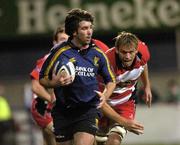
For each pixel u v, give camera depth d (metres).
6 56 80.44
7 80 78.56
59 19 73.94
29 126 59.44
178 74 75.25
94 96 22.95
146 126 57.38
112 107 25.80
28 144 59.41
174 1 72.81
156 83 75.31
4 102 54.69
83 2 73.50
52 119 25.72
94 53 22.88
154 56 78.69
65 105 22.98
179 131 57.22
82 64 22.69
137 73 25.28
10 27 74.75
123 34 24.34
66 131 23.22
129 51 24.14
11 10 74.62
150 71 77.81
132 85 25.58
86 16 22.61
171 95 62.56
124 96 25.59
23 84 77.88
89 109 22.98
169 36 78.00
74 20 22.61
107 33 73.31
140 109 57.31
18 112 60.91
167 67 78.69
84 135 22.72
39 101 28.44
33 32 74.56
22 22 74.56
